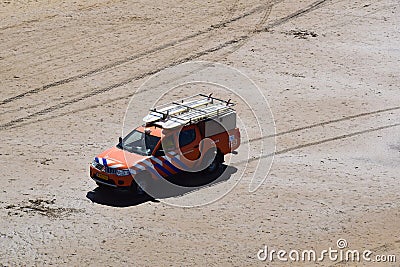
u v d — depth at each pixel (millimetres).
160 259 37062
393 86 60656
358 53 67125
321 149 49781
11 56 66125
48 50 67438
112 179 42219
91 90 59688
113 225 40188
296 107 56531
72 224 40312
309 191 44062
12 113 55500
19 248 38250
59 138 51344
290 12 76188
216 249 37969
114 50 67500
